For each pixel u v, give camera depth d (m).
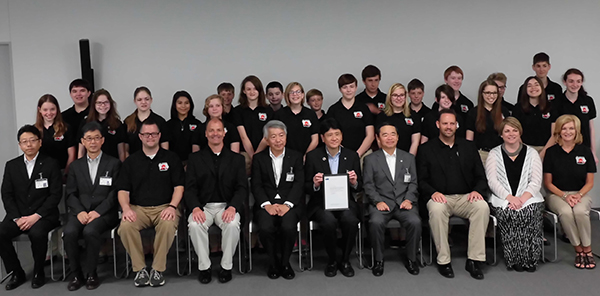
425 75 5.08
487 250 4.04
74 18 4.82
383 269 3.61
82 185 3.63
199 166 3.67
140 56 4.89
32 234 3.37
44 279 3.47
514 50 5.10
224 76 4.96
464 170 3.77
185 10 4.90
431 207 3.57
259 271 3.65
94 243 3.37
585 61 5.14
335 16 4.99
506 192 3.66
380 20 5.01
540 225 3.61
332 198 3.58
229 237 3.42
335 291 3.23
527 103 4.36
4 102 4.96
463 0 5.04
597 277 3.40
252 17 4.95
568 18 5.09
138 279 3.40
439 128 3.86
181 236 3.98
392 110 4.17
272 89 4.32
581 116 4.55
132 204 3.64
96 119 4.03
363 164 3.85
